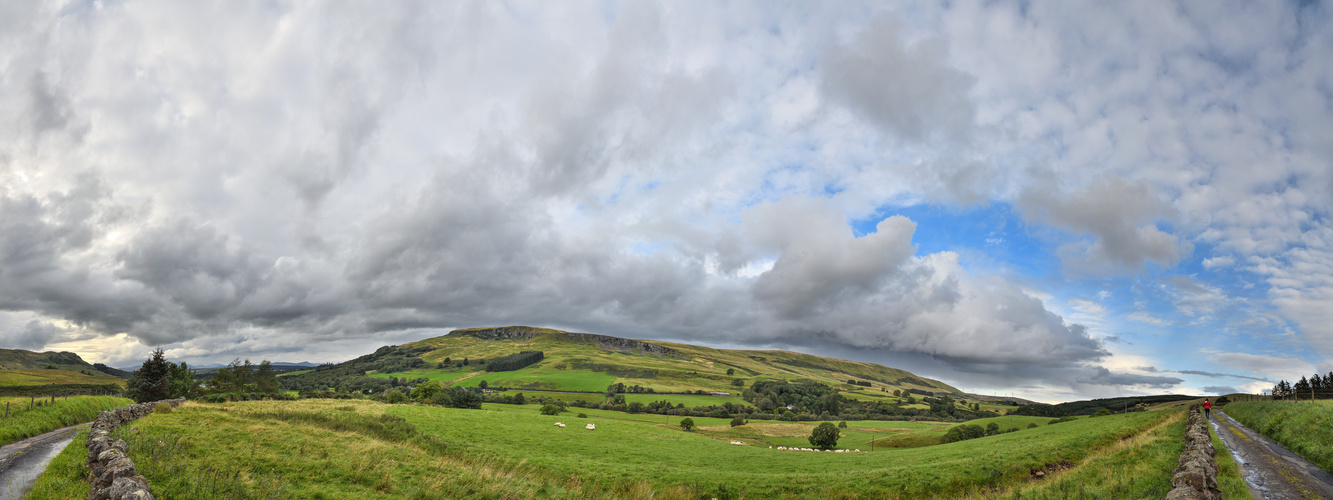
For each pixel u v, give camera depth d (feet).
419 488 83.66
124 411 132.16
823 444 317.83
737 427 402.52
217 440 101.76
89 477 66.03
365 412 192.44
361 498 75.56
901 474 134.72
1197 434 108.58
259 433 115.03
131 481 55.31
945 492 125.49
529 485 104.88
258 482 73.51
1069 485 92.99
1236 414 206.28
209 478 71.15
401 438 152.56
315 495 73.77
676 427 391.65
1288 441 109.50
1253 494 67.72
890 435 392.47
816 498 121.29
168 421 122.52
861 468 156.25
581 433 222.89
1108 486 83.87
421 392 492.95
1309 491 69.46
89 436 90.99
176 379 420.77
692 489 129.59
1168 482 74.38
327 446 107.86
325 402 231.91
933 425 505.66
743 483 131.75
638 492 124.88
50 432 124.47
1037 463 141.18
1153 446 121.90
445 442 157.99
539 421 247.50
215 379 468.75
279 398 297.94
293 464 87.56
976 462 143.23
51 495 59.88
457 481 93.09
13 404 136.67
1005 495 102.22
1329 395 237.04
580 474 136.77
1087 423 258.57
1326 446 90.43
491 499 87.45
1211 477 64.28
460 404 445.37
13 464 82.69
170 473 71.36
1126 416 270.87
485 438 183.11
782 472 156.35
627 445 201.57
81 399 172.45
